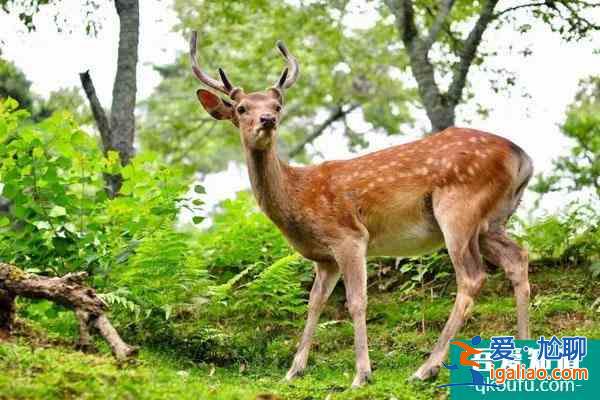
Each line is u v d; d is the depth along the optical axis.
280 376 9.25
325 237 9.16
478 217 8.98
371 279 12.09
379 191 9.20
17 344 8.04
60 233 9.70
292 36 21.34
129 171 10.27
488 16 15.00
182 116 24.83
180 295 9.71
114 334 8.04
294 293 10.57
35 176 9.44
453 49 17.44
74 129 10.25
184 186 10.09
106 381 7.12
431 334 10.28
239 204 12.12
